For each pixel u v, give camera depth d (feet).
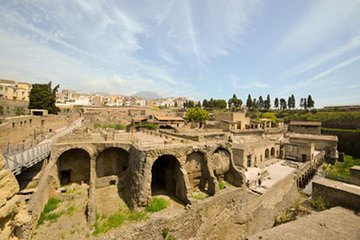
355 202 37.81
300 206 57.41
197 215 59.98
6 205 27.55
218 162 81.05
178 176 71.46
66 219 63.41
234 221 69.51
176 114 315.17
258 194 87.76
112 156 95.91
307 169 136.26
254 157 135.23
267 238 24.58
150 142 84.17
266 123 254.68
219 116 216.33
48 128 137.18
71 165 92.68
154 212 61.82
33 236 54.90
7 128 85.71
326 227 27.55
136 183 67.46
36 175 77.30
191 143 78.48
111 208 68.80
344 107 332.60
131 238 48.21
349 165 173.17
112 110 318.86
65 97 478.18
